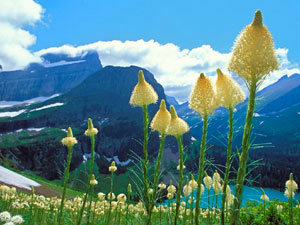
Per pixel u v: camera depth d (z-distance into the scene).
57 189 59.84
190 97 3.56
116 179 124.31
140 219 4.23
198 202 3.37
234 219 2.78
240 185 2.79
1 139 161.38
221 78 3.45
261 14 2.82
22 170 142.00
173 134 4.06
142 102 4.21
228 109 3.39
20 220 4.04
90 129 6.89
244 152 2.81
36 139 163.00
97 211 9.33
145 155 3.99
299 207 6.91
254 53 2.68
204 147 3.43
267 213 7.44
